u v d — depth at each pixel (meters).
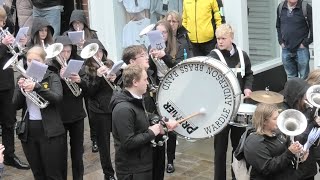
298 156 4.82
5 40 6.94
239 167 5.09
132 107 5.25
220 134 6.62
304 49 9.16
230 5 9.62
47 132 6.07
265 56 10.48
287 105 5.48
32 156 6.25
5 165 7.95
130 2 10.68
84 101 8.46
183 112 5.76
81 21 8.18
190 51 7.49
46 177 6.26
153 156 5.65
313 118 5.24
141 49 6.09
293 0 8.99
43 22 7.00
